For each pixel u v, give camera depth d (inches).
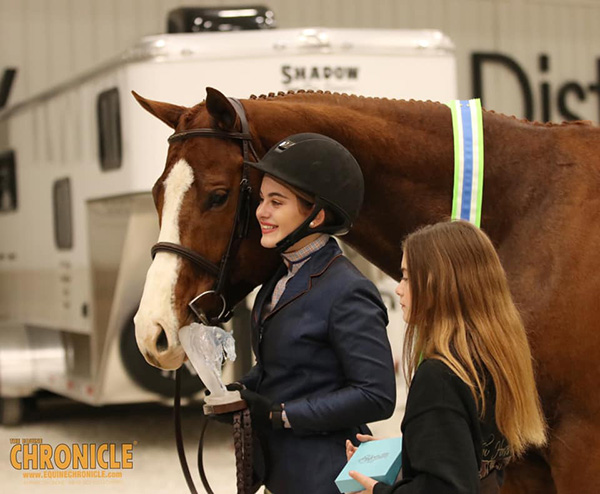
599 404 171.8
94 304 432.5
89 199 440.5
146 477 383.9
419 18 889.5
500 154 187.8
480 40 912.3
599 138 187.5
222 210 174.1
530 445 175.8
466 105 193.2
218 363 164.6
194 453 430.6
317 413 157.1
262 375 171.2
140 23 803.4
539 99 932.0
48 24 783.1
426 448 129.0
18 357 514.9
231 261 175.8
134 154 398.3
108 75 418.3
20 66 777.6
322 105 191.0
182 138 177.6
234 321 414.9
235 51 402.6
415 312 141.6
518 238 182.7
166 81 397.7
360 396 156.3
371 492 138.9
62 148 473.7
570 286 173.9
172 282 169.8
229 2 824.9
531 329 173.6
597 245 175.6
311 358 162.6
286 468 164.6
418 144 188.9
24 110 532.4
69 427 514.6
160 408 573.0
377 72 412.2
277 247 166.9
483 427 134.7
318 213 165.8
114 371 414.6
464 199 186.2
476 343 136.0
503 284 141.3
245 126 177.8
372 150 187.5
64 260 473.1
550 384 174.9
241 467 160.6
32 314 526.3
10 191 561.3
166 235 172.2
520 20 923.4
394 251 194.9
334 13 860.0
